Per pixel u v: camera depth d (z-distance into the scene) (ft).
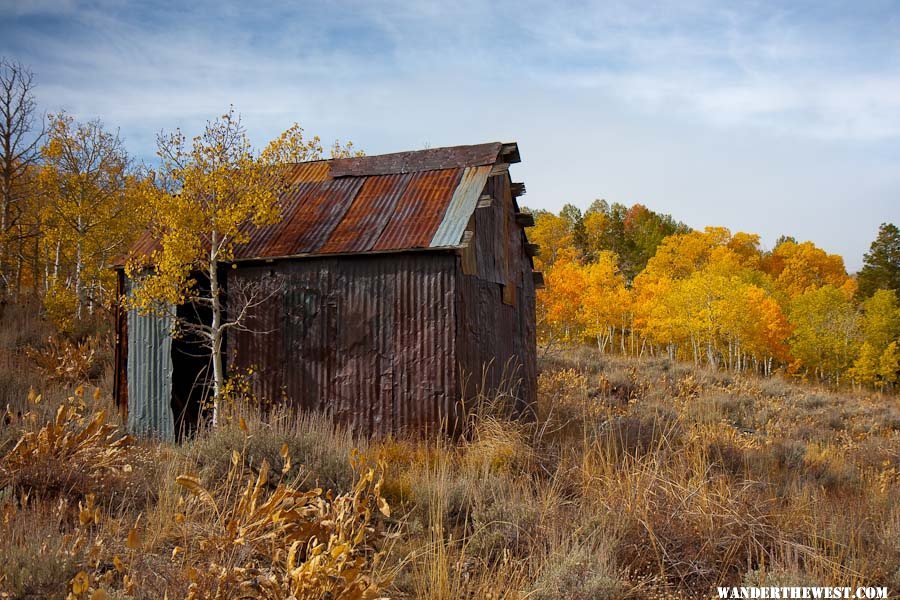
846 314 179.63
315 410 36.14
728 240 254.88
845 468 38.01
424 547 18.69
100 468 22.04
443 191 38.93
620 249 289.33
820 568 18.12
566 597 16.19
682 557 19.11
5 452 22.93
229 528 15.39
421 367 34.86
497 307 42.96
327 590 13.60
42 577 13.82
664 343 173.58
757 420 59.16
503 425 32.24
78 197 75.92
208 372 39.81
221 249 36.19
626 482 22.31
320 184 42.16
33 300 74.64
